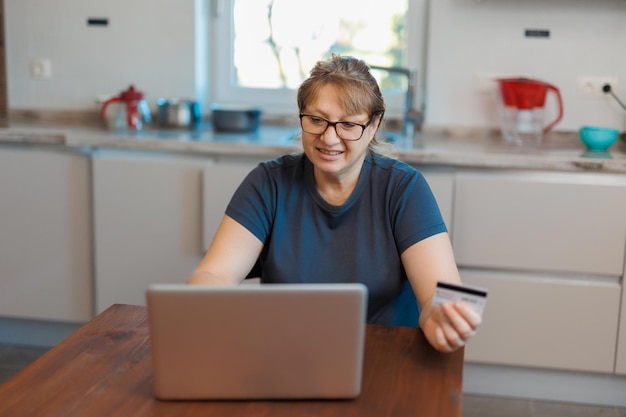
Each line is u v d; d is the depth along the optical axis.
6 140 3.20
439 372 1.40
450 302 1.41
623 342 2.90
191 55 3.59
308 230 1.79
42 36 3.68
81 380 1.35
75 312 3.29
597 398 3.00
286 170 1.83
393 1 3.55
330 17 3.62
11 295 3.31
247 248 1.78
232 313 1.24
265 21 3.67
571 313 2.90
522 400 3.02
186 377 1.27
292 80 3.70
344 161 1.67
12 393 1.30
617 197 2.82
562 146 3.29
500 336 2.95
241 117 3.36
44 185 3.21
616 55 3.31
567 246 2.88
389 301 1.78
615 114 3.35
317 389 1.28
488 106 3.42
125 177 3.11
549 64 3.35
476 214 2.91
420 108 3.58
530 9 3.33
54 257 3.26
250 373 1.27
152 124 3.62
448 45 3.40
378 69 3.36
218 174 3.02
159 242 3.13
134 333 1.55
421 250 1.71
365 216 1.78
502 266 2.92
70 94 3.71
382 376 1.38
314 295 1.23
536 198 2.86
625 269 2.86
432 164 2.96
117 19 3.62
